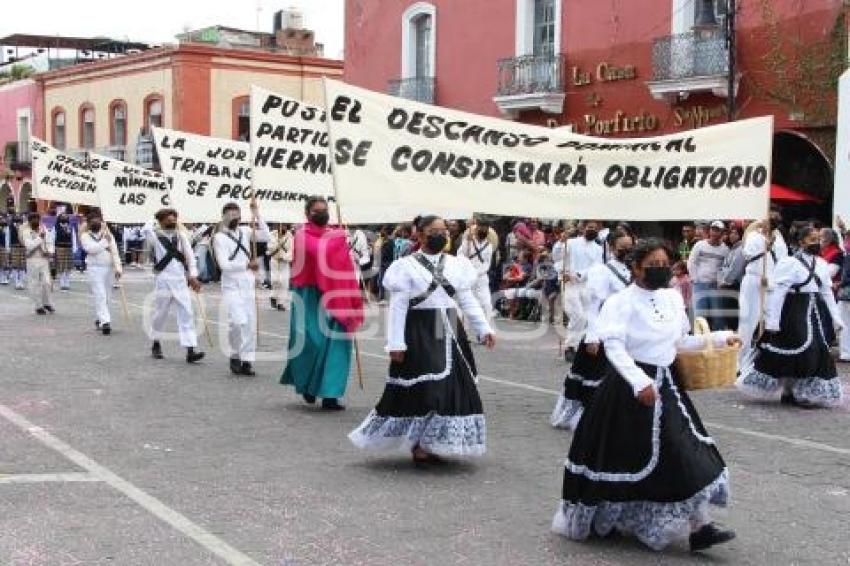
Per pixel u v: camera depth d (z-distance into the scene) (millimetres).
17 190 49625
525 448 8164
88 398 9969
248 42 46156
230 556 5477
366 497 6680
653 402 5512
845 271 13945
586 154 9953
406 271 7312
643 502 5562
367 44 29359
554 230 19484
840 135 15445
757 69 19406
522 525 6133
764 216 10023
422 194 9703
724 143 9977
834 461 7891
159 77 40812
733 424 9336
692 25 20750
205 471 7262
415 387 7293
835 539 5961
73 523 5977
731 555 5656
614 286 8453
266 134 11711
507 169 9883
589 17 22906
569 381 8844
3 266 25250
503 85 24672
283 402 10016
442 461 7680
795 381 10234
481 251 16438
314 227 9734
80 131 45969
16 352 13203
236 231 11781
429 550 5652
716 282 14305
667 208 10008
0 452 7645
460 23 26188
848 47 16953
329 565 5387
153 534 5812
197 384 10984
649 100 21641
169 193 14297
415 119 9688
